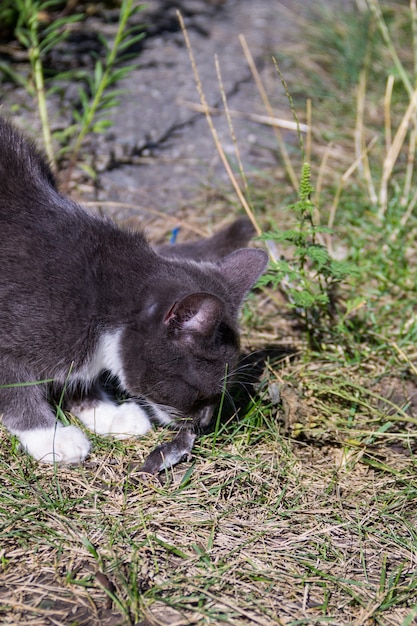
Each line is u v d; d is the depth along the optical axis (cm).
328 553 108
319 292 136
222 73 186
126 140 165
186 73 183
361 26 197
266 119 173
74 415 122
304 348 133
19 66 171
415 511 113
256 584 105
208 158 165
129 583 103
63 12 190
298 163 165
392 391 129
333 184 158
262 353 131
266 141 170
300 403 122
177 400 117
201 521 109
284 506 113
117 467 115
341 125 173
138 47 188
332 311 139
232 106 176
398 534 111
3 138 121
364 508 113
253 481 114
